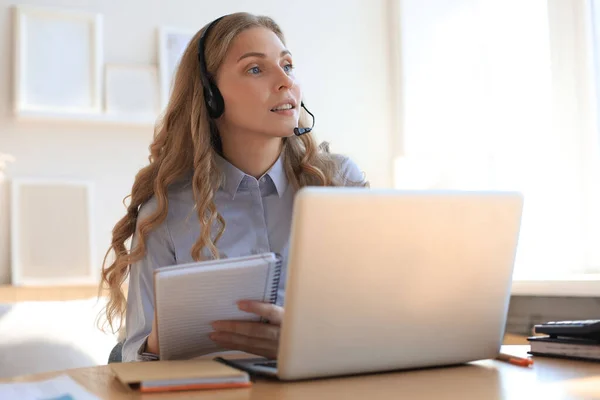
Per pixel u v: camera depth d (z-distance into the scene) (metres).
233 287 1.15
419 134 3.62
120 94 3.18
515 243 1.15
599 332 1.21
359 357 1.06
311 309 1.01
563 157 2.95
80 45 3.14
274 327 1.17
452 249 1.09
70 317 2.13
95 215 3.13
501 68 3.46
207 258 1.71
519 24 3.37
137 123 3.18
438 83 3.63
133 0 3.26
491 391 0.97
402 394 0.95
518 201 1.14
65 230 3.05
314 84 3.62
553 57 2.98
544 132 3.20
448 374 1.10
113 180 3.18
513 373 1.11
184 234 1.73
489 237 1.12
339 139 3.63
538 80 3.25
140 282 1.69
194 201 1.75
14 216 2.98
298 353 1.02
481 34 3.56
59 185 3.06
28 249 2.98
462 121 3.58
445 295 1.10
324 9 3.66
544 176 3.15
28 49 3.06
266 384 1.03
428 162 3.59
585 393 0.95
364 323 1.05
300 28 3.61
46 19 3.10
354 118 3.67
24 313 2.09
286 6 3.59
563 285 2.61
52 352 2.06
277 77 1.70
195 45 1.81
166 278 1.11
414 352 1.11
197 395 0.96
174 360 1.19
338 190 0.99
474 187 3.50
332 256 1.00
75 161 3.13
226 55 1.72
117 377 1.07
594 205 2.86
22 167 3.05
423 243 1.06
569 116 2.93
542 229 3.10
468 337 1.15
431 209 1.06
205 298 1.15
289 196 1.81
